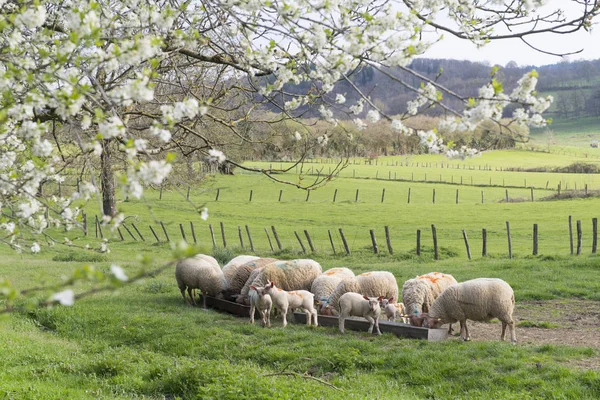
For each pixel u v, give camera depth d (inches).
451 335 644.7
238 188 3095.5
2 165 289.7
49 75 220.7
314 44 267.3
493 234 1738.4
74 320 723.4
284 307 685.9
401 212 2373.3
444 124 223.0
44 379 493.4
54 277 1015.0
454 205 2507.4
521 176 3816.4
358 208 2532.0
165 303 833.5
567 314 723.4
